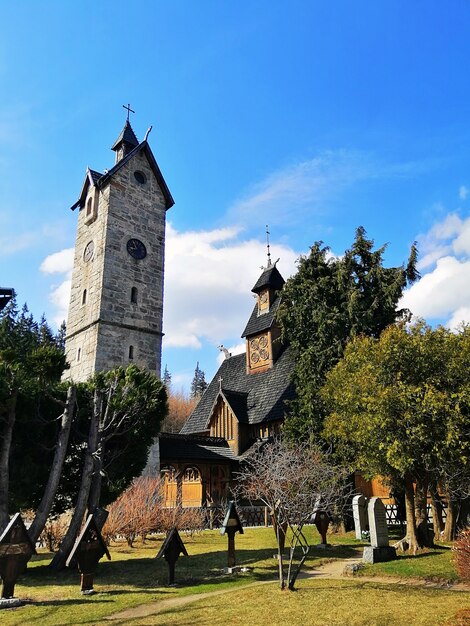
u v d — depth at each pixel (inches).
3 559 435.8
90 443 638.5
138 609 408.5
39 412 636.7
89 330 1136.8
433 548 642.8
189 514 891.4
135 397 685.9
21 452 612.7
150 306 1214.9
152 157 1337.4
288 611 372.2
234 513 584.7
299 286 1005.8
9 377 571.5
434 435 577.9
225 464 1243.2
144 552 724.0
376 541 586.9
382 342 637.3
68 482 667.4
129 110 1430.9
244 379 1510.8
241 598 419.2
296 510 517.7
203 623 350.0
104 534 747.4
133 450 701.9
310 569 571.8
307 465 724.7
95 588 484.7
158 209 1322.6
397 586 457.1
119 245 1202.0
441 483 702.5
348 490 911.0
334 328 916.0
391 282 933.8
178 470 1187.9
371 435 609.3
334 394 714.8
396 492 882.8
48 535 756.0
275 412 1225.4
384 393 585.6
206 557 650.8
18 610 407.2
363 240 990.4
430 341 621.6
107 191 1229.7
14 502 592.7
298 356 1000.2
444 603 382.3
